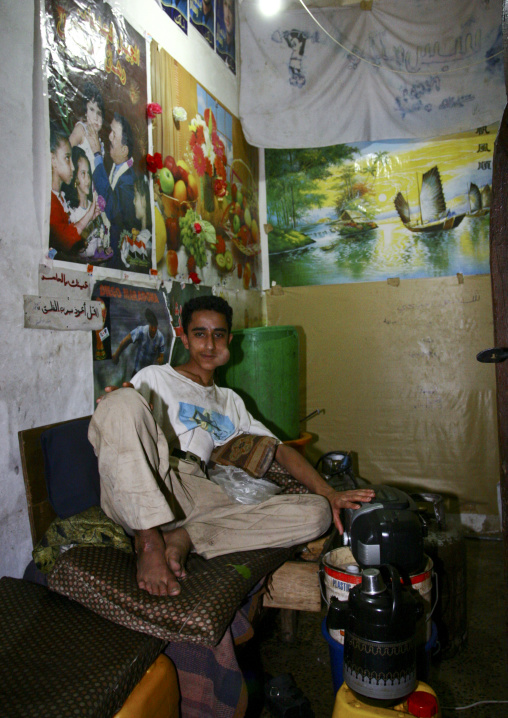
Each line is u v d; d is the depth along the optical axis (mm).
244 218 3422
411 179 3459
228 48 3180
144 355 2174
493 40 3002
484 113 3031
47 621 1250
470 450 3334
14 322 1515
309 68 3230
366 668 1270
